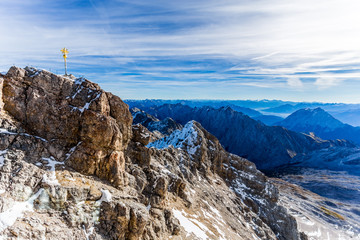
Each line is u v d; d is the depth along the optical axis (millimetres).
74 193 27344
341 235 113188
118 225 28297
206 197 65188
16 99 31234
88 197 28516
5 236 20344
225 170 98625
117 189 33219
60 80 34719
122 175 34844
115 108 38094
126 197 32312
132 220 29344
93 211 27953
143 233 31031
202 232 44625
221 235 49188
